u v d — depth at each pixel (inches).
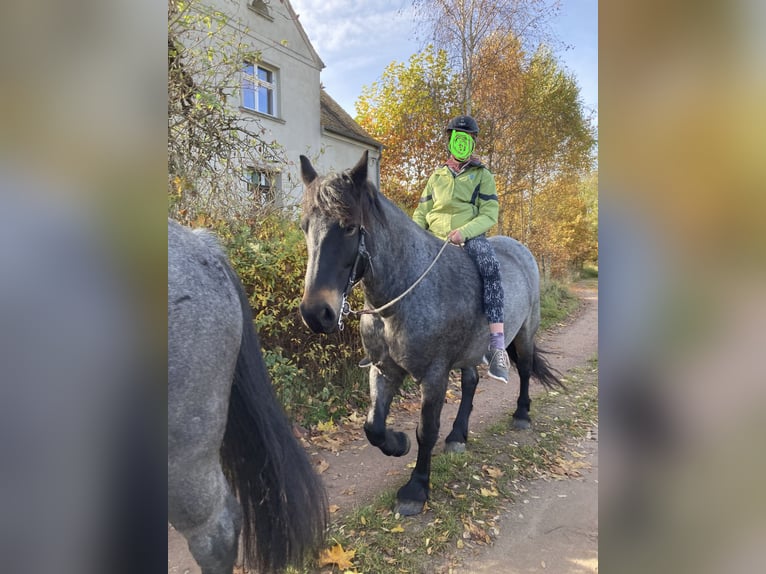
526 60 385.7
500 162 428.5
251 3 413.1
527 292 142.0
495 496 111.2
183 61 171.0
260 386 67.5
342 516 103.0
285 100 461.7
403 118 449.4
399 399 180.5
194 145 169.8
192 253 59.7
